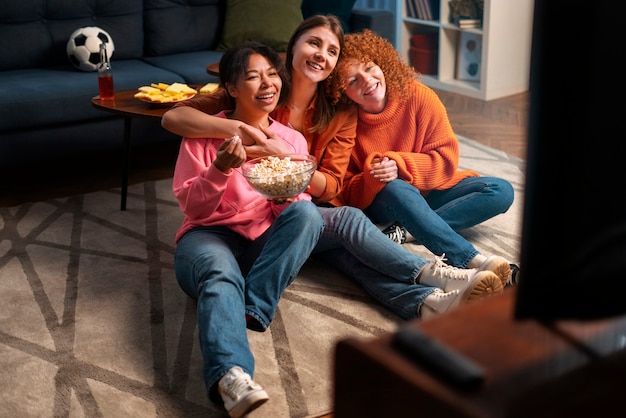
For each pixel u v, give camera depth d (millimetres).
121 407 1772
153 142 3441
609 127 843
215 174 1983
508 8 4422
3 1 3529
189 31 3998
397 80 2408
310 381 1853
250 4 4020
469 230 2725
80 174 3391
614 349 984
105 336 2078
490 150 3592
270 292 1990
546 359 962
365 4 5281
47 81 3324
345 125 2414
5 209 2992
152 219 2873
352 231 2193
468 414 871
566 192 862
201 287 1904
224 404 1731
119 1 3805
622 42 817
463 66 4797
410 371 935
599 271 900
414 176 2455
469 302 1976
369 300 2236
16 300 2287
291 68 2314
